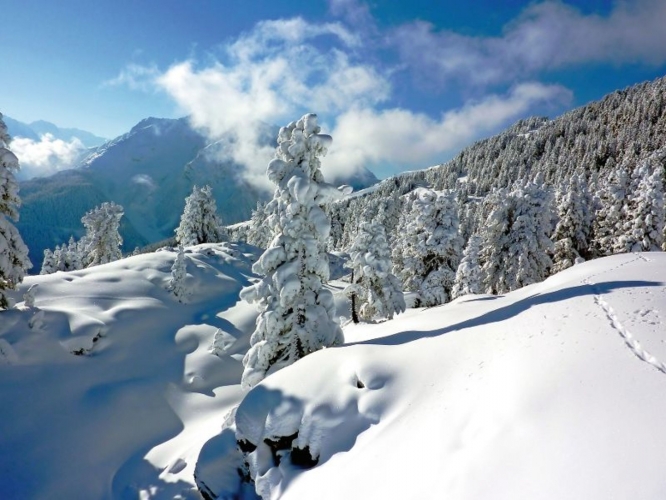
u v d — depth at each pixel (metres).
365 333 20.08
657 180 33.78
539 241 33.16
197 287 43.31
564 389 6.42
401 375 10.48
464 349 10.41
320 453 9.48
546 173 134.38
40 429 19.56
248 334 35.44
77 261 58.56
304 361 12.82
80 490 16.98
